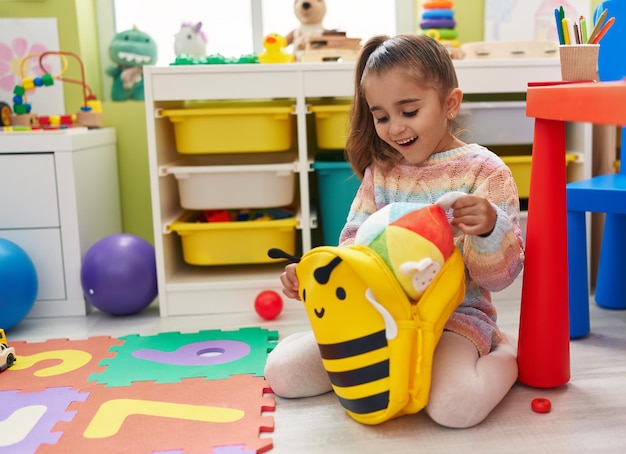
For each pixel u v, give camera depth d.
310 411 1.19
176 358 1.48
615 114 0.86
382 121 1.21
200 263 1.93
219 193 1.89
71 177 1.82
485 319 1.26
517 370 1.26
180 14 2.33
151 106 1.79
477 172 1.23
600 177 1.69
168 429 1.12
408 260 1.03
